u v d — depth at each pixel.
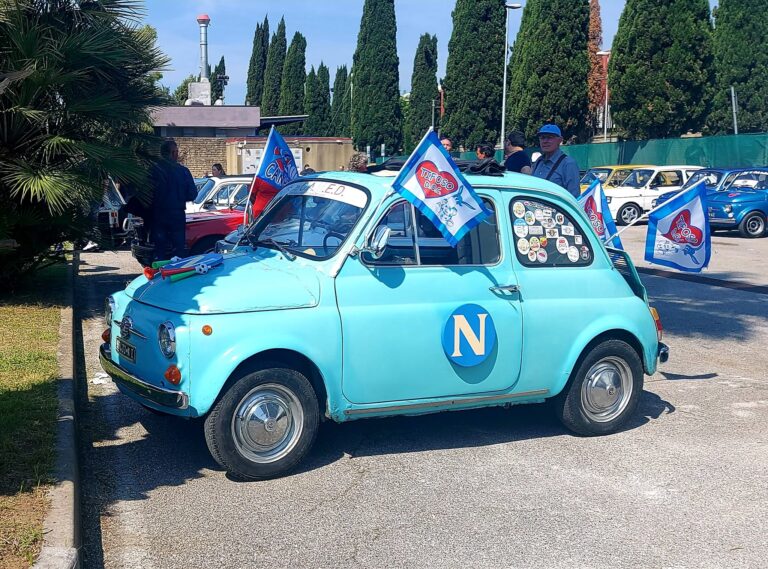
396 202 5.65
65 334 8.38
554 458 5.98
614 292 6.37
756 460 6.01
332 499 5.15
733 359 9.15
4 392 6.30
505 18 45.84
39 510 4.31
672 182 27.31
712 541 4.70
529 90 39.62
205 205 14.46
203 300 5.16
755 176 24.59
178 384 5.07
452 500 5.18
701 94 34.59
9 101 9.51
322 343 5.31
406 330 5.55
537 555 4.48
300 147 29.84
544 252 6.16
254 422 5.26
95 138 10.23
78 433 6.11
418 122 60.38
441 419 6.86
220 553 4.42
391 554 4.45
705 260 7.10
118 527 4.71
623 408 6.49
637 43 34.56
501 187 6.06
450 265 5.80
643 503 5.20
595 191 7.64
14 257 10.44
